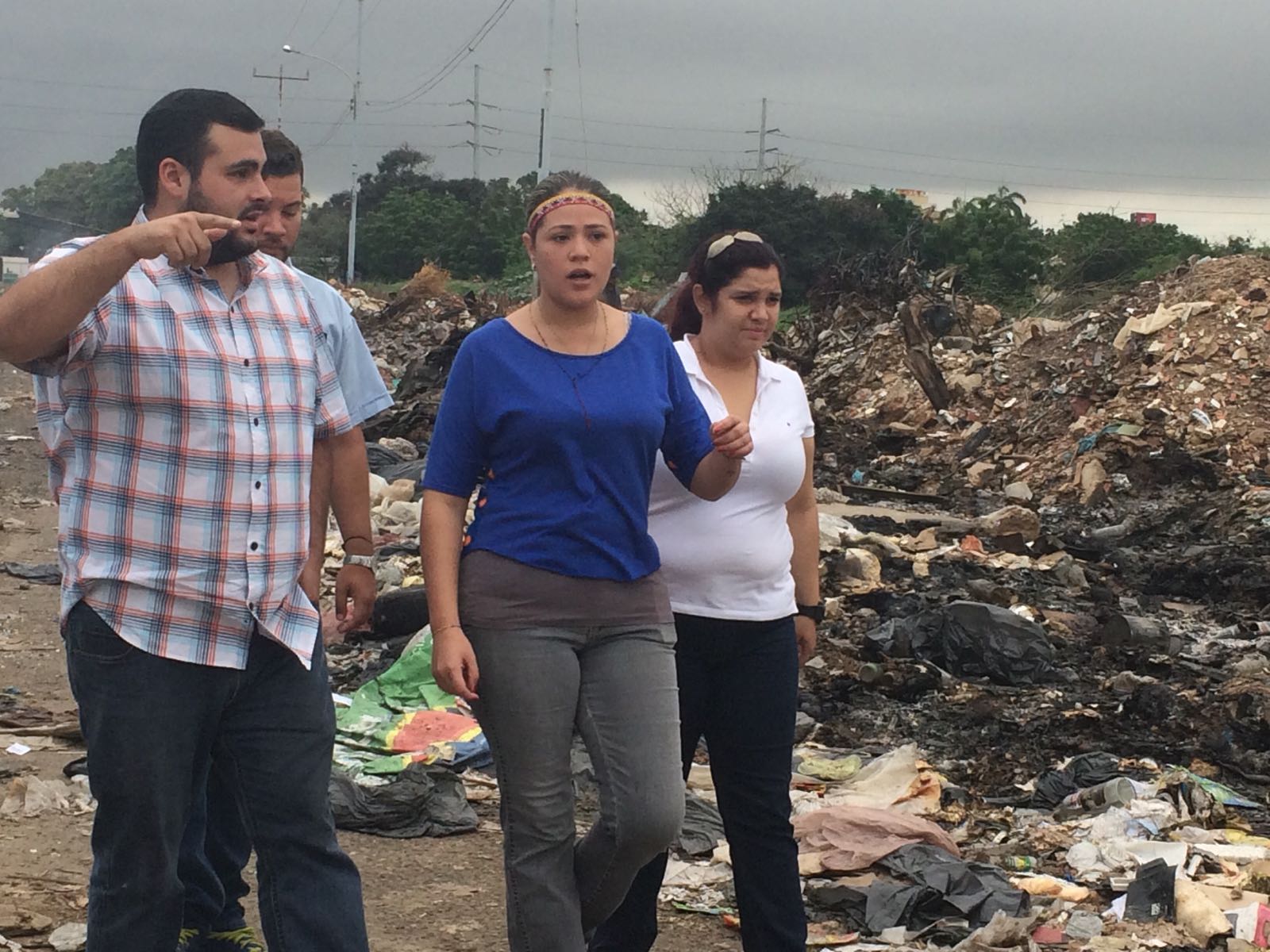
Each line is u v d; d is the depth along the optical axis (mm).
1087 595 11156
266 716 3352
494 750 3469
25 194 102375
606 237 3461
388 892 4945
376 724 6461
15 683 7762
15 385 27031
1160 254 42438
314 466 3715
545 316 3510
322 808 3432
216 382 3217
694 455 3682
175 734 3221
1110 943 4434
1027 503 16578
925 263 42500
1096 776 6344
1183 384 18125
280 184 4258
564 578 3408
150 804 3215
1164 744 7066
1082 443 17328
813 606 4238
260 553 3273
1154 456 16547
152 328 3162
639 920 3928
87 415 3178
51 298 2836
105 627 3176
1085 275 42344
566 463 3410
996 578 11578
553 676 3395
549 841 3434
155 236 2863
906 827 5266
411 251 70625
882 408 21656
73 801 5711
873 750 6941
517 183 80562
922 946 4531
